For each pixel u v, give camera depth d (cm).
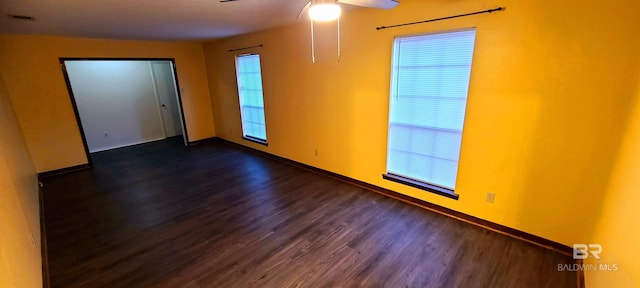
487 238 261
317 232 278
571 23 200
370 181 369
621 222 154
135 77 648
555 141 223
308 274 223
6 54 401
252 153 556
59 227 297
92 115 599
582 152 212
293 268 229
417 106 301
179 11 293
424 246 252
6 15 282
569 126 215
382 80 318
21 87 418
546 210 239
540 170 235
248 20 355
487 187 268
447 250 246
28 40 415
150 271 229
